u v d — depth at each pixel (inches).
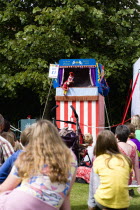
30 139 127.9
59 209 131.9
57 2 639.1
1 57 642.2
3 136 207.5
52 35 581.9
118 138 244.4
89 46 634.2
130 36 621.6
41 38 590.2
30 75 579.5
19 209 118.8
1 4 661.3
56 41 595.8
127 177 162.7
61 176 122.0
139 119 347.9
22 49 600.7
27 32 607.8
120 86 627.5
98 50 636.7
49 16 589.6
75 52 619.2
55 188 122.0
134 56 607.5
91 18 589.0
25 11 652.7
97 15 578.6
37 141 125.3
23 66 609.6
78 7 569.0
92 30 593.6
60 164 122.3
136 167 244.2
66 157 125.0
